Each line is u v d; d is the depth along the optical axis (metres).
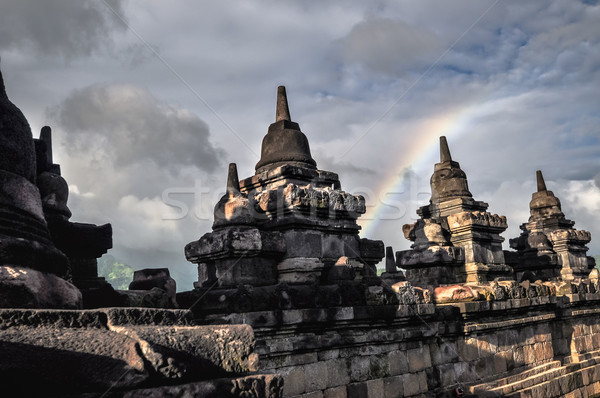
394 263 14.69
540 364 16.53
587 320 20.34
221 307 9.30
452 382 12.98
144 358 3.72
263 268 10.73
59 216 9.95
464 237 16.80
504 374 14.77
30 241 5.01
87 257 10.48
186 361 3.94
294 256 10.99
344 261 11.41
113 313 4.18
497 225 17.34
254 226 11.06
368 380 10.87
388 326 11.52
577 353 18.92
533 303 16.38
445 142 19.00
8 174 5.14
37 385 3.26
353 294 10.69
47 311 3.88
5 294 4.51
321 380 9.98
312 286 10.12
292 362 9.58
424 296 12.46
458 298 14.03
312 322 9.79
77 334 3.72
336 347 10.38
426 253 16.19
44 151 10.11
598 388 18.12
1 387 3.14
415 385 11.91
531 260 23.09
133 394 3.55
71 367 3.42
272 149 12.85
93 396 3.38
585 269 24.86
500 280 17.02
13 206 5.11
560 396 15.93
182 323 4.71
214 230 11.19
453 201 17.89
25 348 3.38
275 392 4.37
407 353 11.96
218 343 4.29
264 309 9.23
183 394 3.79
